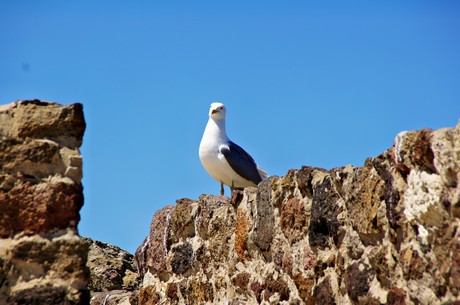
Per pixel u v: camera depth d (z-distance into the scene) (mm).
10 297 8688
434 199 8195
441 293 8242
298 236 11422
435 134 8188
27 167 8992
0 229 8867
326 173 11094
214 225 13664
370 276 9680
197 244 14242
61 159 9039
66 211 8883
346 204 10297
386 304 9242
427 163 8352
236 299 12984
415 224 8656
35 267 8789
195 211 14336
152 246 15734
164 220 15445
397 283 9109
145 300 15719
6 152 9016
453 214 8008
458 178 7883
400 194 8977
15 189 8914
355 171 10047
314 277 10922
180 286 14695
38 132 9094
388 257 9281
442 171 8062
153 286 15602
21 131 9078
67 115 9156
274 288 11875
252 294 12570
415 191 8562
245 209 12844
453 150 7922
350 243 10156
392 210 9078
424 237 8492
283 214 11789
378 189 9508
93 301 17453
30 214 8867
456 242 7906
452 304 7977
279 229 11938
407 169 8773
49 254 8781
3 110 9234
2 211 8867
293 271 11344
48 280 8734
